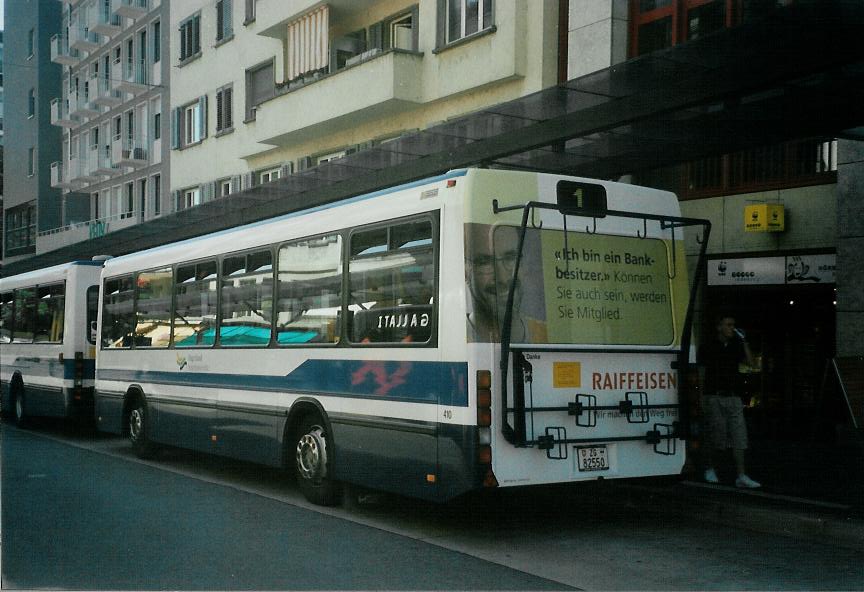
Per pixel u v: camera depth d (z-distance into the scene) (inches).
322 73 919.7
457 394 302.0
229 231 460.1
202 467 513.3
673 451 339.9
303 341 388.8
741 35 360.2
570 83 418.6
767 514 338.0
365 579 265.3
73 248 1055.6
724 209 595.5
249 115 1122.0
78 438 674.8
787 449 503.5
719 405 395.9
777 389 586.6
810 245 553.0
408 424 322.3
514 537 326.6
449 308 307.0
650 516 367.9
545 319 315.3
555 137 456.8
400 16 875.4
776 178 570.3
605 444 323.9
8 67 2084.2
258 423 418.6
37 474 481.7
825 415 526.6
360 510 375.9
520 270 313.0
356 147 908.0
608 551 305.3
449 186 312.5
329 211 378.9
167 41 1430.9
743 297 597.3
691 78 391.2
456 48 761.0
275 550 302.0
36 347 709.3
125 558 290.0
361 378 349.7
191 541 315.0
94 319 657.6
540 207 300.4
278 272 410.6
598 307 327.3
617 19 621.0
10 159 2070.6
